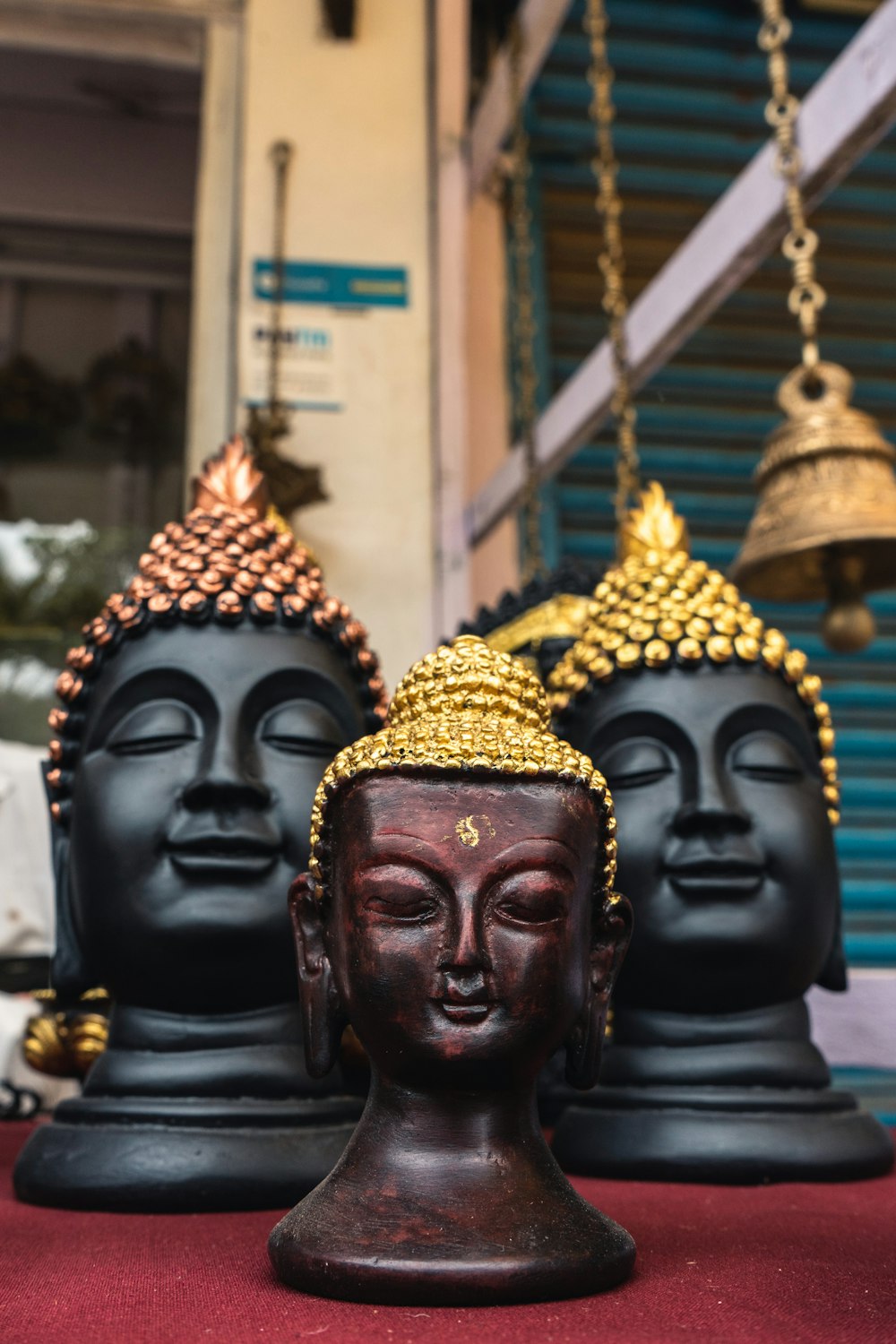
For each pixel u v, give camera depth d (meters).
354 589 4.25
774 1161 1.95
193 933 1.80
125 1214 1.74
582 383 3.93
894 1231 1.59
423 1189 1.29
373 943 1.32
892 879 4.75
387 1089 1.36
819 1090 2.09
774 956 2.02
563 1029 1.35
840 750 4.95
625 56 5.37
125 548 5.71
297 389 4.36
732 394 5.25
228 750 1.85
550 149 5.31
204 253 4.57
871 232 5.47
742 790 2.06
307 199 4.55
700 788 2.01
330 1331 1.12
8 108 6.18
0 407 5.89
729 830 2.00
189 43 4.82
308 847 1.86
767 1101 2.01
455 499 4.40
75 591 5.55
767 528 2.92
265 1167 1.75
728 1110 2.00
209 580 1.96
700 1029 2.07
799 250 2.98
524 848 1.32
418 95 4.72
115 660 1.97
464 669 1.50
